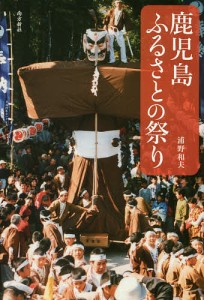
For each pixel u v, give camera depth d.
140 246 15.79
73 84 20.34
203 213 20.56
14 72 40.03
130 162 27.72
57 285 12.99
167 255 14.91
